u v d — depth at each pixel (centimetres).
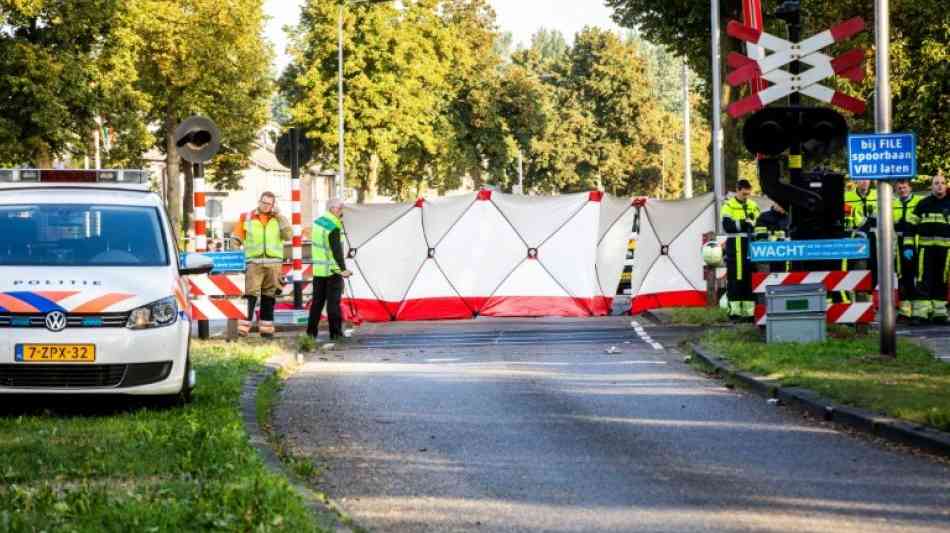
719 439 1950
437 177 14850
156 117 11175
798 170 3275
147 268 2284
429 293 4678
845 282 3173
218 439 1786
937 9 7150
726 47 5762
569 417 2191
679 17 5959
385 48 13100
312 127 13312
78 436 1869
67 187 2458
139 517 1321
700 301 4869
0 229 2323
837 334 3247
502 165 15875
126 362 2128
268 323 3700
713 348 3117
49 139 8938
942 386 2300
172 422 2003
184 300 2275
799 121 3262
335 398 2478
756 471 1692
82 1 8875
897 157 2709
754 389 2514
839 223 3272
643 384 2652
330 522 1349
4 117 8700
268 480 1474
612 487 1599
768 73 3278
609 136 19300
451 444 1931
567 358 3225
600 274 4762
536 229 4716
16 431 1923
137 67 10681
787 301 3109
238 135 11794
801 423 2097
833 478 1639
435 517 1449
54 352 2100
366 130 13162
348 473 1714
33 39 8931
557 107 19212
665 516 1435
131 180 2531
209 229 12812
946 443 1770
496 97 16138
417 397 2480
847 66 3262
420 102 13462
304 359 3244
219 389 2425
